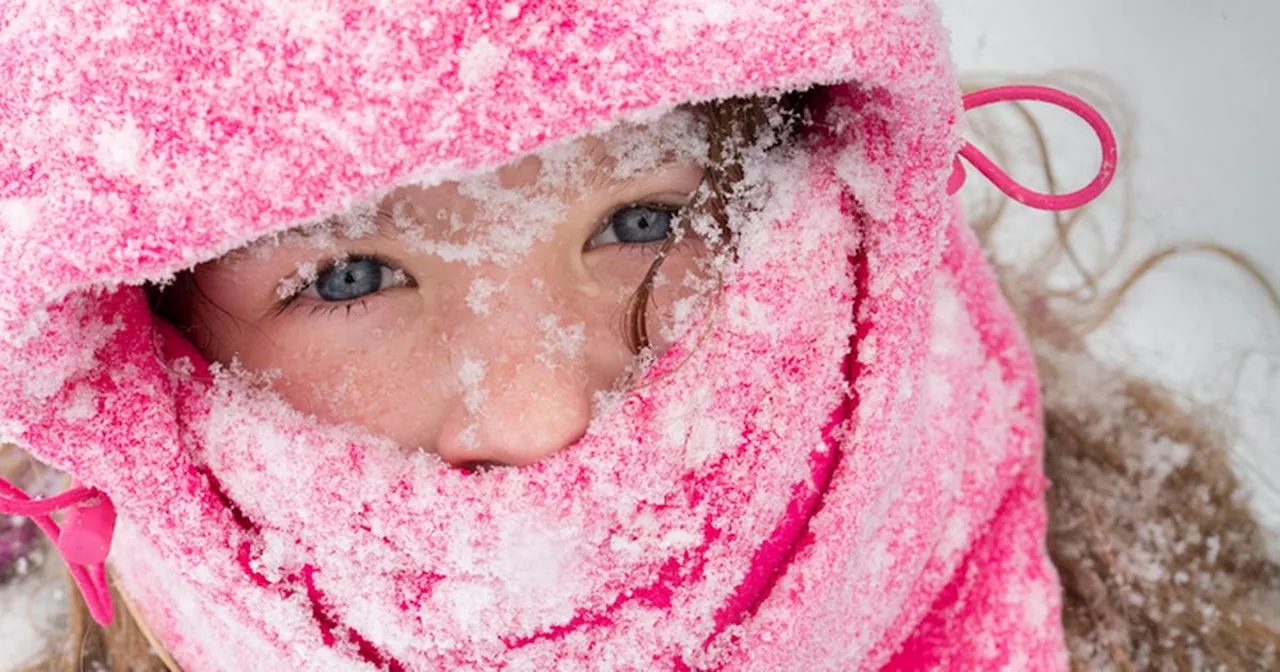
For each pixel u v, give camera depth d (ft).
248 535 1.28
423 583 1.28
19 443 1.20
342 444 1.28
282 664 1.32
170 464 1.24
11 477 1.61
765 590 1.34
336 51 1.07
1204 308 1.80
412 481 1.27
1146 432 1.74
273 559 1.27
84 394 1.21
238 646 1.37
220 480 1.27
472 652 1.29
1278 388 1.75
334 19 1.07
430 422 1.29
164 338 1.29
